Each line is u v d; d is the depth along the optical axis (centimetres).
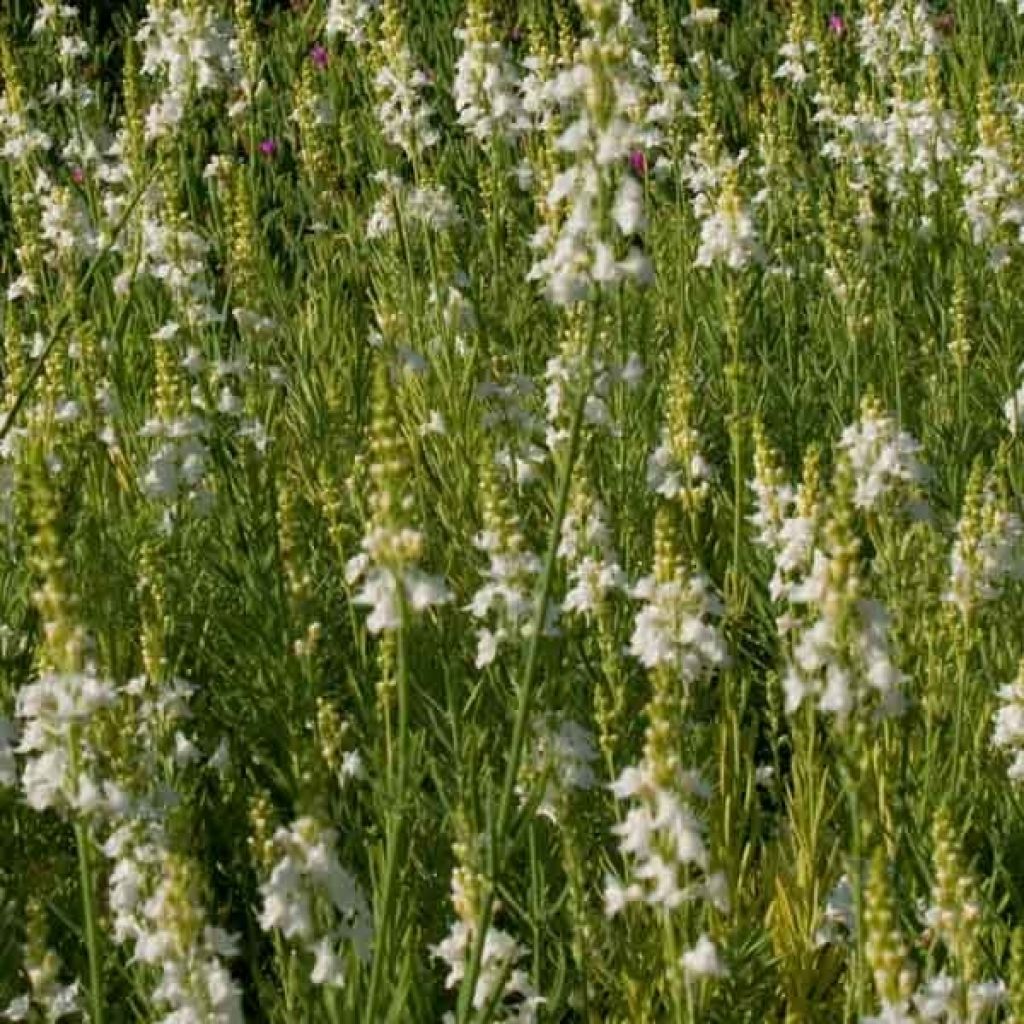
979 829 730
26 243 1169
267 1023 692
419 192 1186
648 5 1877
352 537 932
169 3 1113
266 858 551
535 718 610
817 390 1148
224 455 972
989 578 724
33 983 578
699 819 576
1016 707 704
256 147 1606
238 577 912
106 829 638
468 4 1184
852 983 627
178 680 703
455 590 887
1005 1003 588
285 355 1276
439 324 1115
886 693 538
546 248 1052
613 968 656
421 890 700
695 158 1412
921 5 1412
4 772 576
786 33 1853
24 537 858
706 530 977
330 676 861
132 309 1223
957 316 1076
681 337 1104
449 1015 592
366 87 1498
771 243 1306
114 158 1569
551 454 983
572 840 612
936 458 1044
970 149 1459
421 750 713
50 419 909
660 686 527
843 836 731
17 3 2009
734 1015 638
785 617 691
